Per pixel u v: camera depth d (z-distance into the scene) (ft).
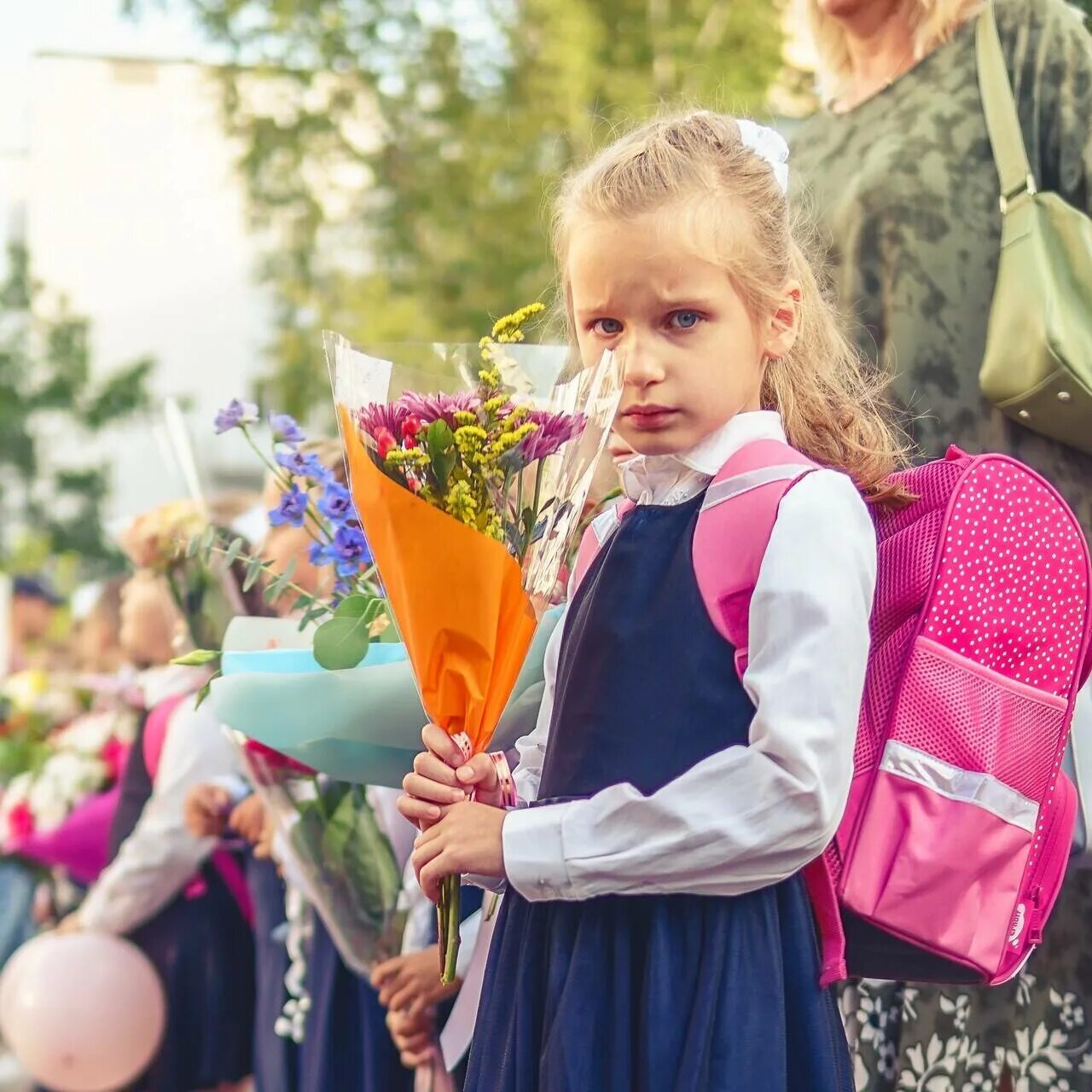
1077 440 9.13
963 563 6.78
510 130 41.09
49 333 62.34
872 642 6.89
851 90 10.43
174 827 14.21
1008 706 6.68
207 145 56.90
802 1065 6.28
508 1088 6.61
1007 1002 8.83
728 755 6.16
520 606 6.73
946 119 9.72
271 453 10.19
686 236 6.68
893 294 9.55
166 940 14.56
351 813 9.58
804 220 9.61
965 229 9.53
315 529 9.77
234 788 13.44
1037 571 6.86
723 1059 6.12
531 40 41.01
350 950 9.78
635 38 38.40
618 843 6.25
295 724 8.18
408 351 6.93
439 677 6.73
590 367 6.70
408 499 6.55
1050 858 7.11
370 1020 10.52
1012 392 9.03
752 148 7.29
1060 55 9.58
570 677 6.82
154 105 58.90
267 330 58.39
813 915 6.53
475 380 6.81
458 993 9.25
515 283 41.45
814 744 6.05
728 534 6.53
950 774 6.56
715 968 6.23
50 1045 14.44
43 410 63.87
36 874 19.30
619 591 6.78
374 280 44.14
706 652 6.48
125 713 17.43
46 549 43.75
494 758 6.97
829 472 6.61
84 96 58.70
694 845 6.10
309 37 43.75
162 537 10.82
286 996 12.30
